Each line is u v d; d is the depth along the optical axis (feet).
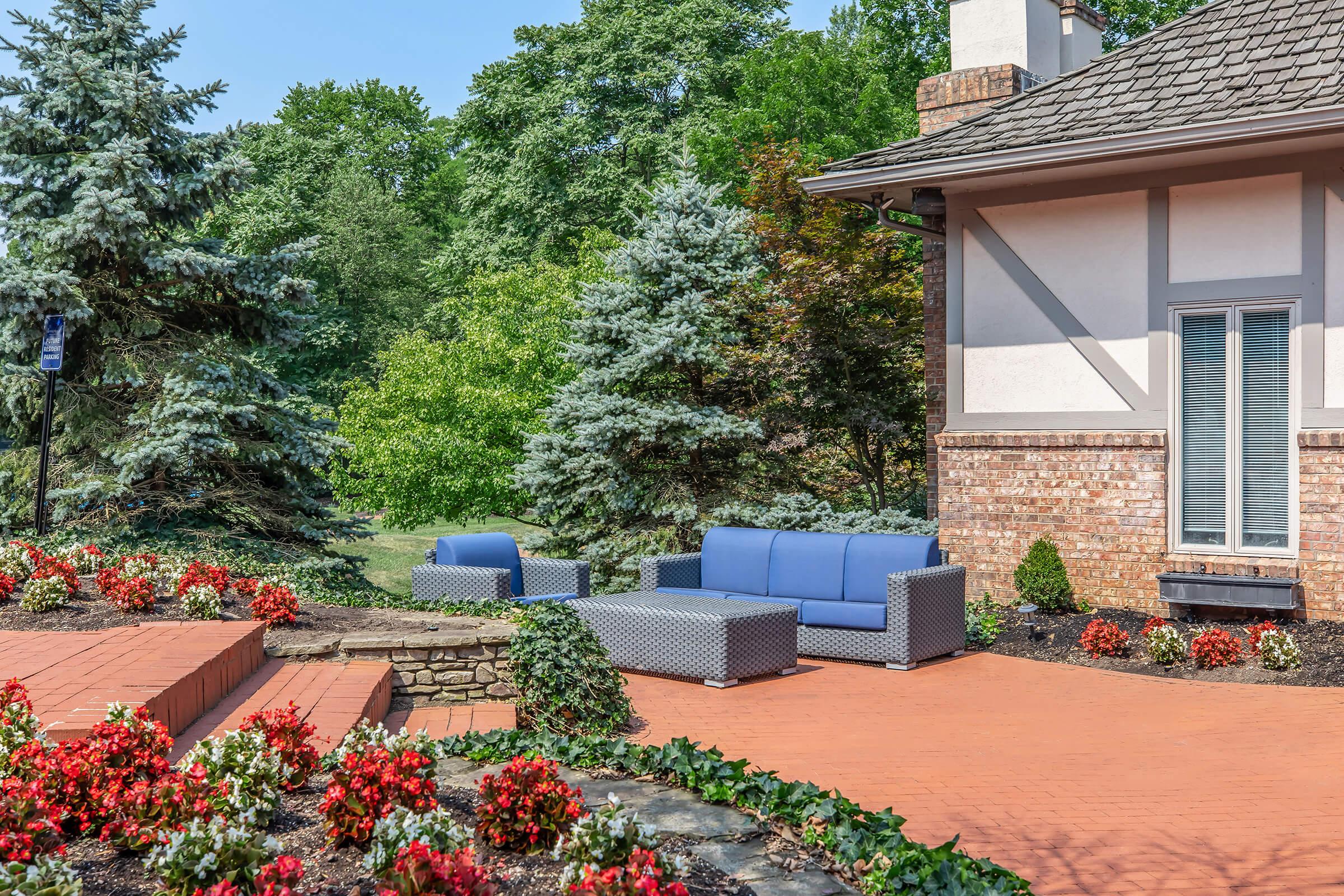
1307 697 26.43
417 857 10.77
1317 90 32.01
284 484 44.96
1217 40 37.35
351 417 73.97
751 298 50.08
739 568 34.68
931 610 31.30
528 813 12.89
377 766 13.07
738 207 54.08
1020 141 35.81
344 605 30.91
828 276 49.34
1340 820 17.57
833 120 92.22
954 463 39.19
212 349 43.78
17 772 13.03
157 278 43.47
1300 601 33.17
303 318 45.98
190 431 39.73
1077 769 20.53
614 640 30.22
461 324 81.82
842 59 98.07
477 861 12.52
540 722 22.65
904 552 31.99
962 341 39.24
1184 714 25.00
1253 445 34.68
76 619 24.50
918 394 52.42
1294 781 19.72
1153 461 35.65
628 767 17.11
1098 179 36.52
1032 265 37.86
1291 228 33.53
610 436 46.21
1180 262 35.32
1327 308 33.01
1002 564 38.29
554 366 73.46
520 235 111.04
